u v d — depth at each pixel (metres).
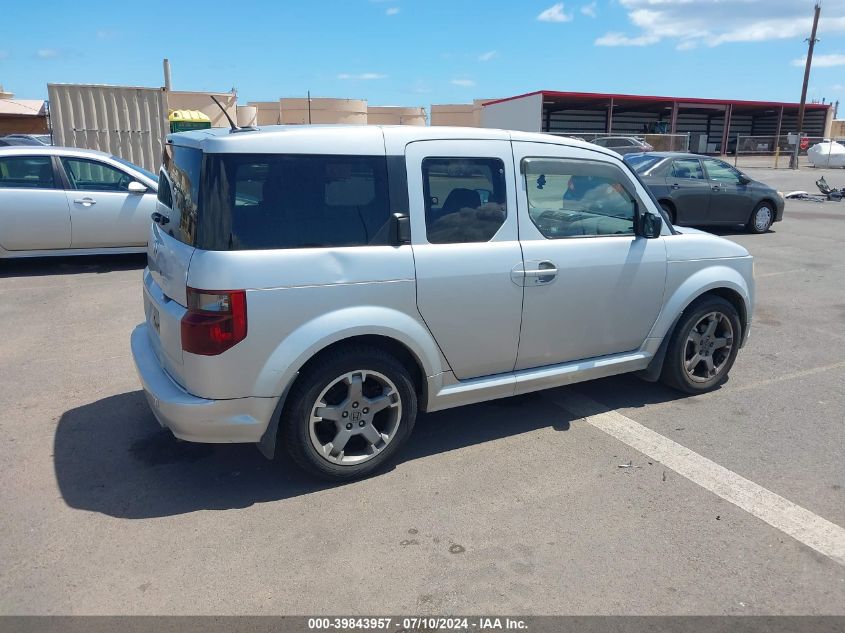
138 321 6.80
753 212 13.65
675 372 4.91
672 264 4.65
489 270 3.87
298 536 3.24
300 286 3.35
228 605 2.76
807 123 53.03
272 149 3.37
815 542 3.23
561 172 4.20
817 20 40.53
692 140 36.12
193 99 30.78
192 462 3.97
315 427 3.58
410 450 4.16
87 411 4.65
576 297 4.24
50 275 8.91
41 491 3.62
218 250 3.24
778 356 6.10
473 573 2.98
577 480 3.80
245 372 3.32
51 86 14.70
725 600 2.81
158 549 3.13
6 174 8.70
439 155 3.76
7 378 5.25
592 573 2.98
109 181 9.27
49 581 2.89
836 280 9.42
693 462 4.02
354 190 3.54
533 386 4.27
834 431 4.48
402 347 3.78
